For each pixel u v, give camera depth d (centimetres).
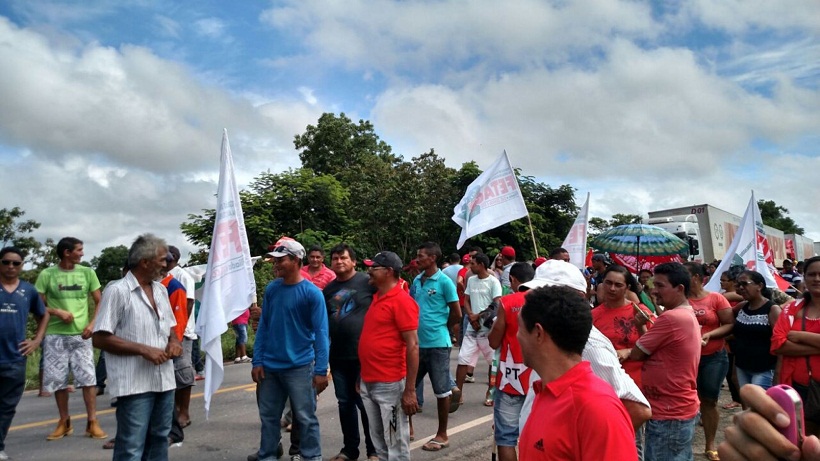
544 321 205
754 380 562
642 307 451
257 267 1777
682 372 383
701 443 609
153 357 413
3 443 546
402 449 455
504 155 856
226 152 535
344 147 3688
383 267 460
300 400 483
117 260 5288
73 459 561
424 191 2594
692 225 2314
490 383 772
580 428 189
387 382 453
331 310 554
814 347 419
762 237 823
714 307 565
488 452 580
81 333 635
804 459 116
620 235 1298
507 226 2539
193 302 684
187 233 2464
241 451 588
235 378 986
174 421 604
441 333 602
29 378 962
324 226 2569
